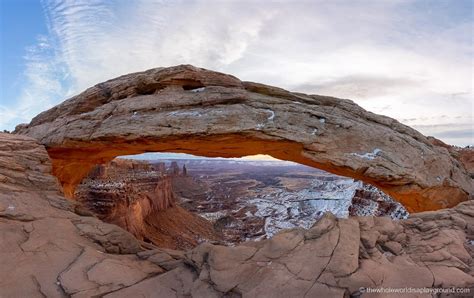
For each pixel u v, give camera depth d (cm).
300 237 616
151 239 4209
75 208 882
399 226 721
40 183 925
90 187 3584
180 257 731
